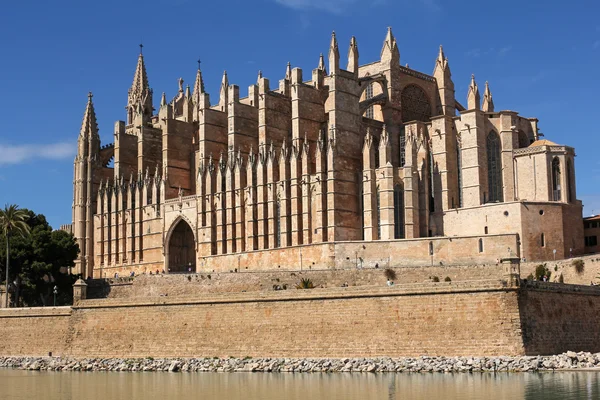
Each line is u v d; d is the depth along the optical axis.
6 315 112.25
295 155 131.12
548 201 118.50
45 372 94.56
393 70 139.62
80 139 165.75
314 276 109.88
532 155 124.94
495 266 101.31
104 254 161.38
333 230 125.19
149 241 153.12
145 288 124.25
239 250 137.25
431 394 62.53
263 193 134.62
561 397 59.28
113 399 68.00
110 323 102.56
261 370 84.62
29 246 132.88
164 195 151.12
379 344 84.00
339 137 128.62
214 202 142.25
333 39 131.00
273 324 90.56
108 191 162.12
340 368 81.00
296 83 135.88
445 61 147.38
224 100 155.25
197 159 156.88
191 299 96.69
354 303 86.12
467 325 79.94
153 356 98.12
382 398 61.78
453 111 148.12
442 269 103.94
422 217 127.06
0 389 77.19
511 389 63.44
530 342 78.31
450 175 129.12
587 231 123.12
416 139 130.38
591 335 85.50
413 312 82.81
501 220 117.38
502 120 128.38
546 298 81.56
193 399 65.81
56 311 107.69
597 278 100.25
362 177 128.38
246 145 146.75
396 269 106.12
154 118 185.75
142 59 198.50
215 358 92.75
